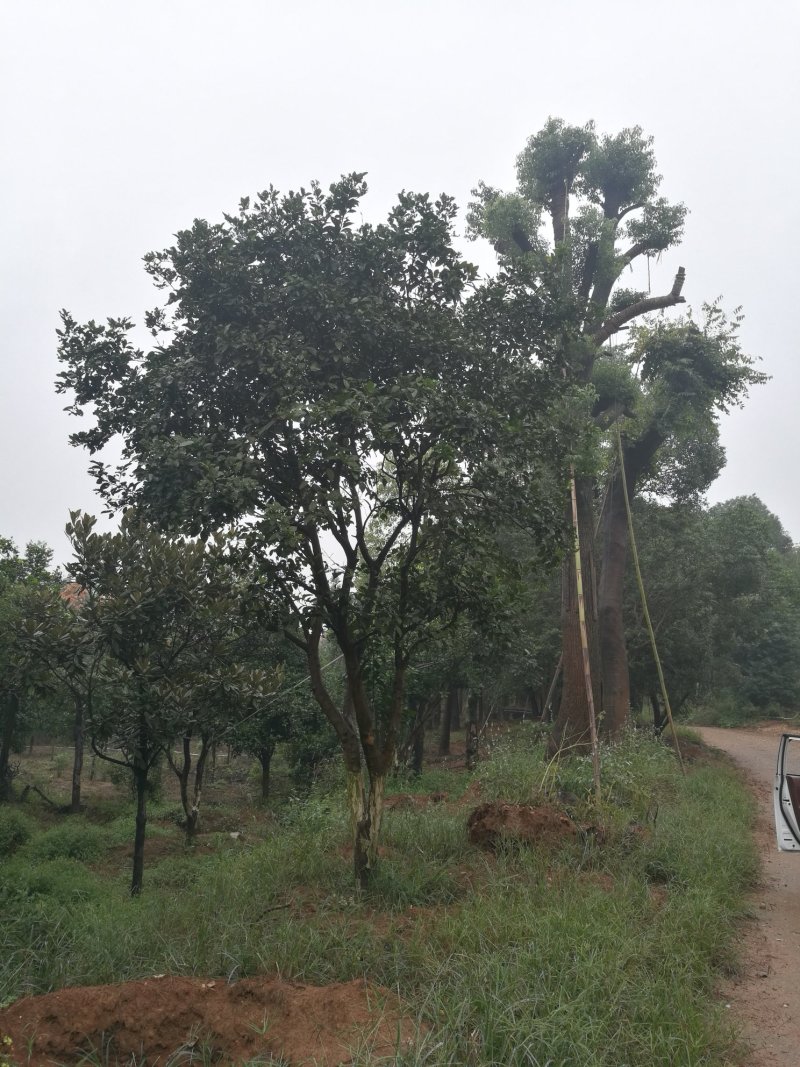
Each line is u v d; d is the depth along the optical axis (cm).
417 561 880
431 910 721
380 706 1811
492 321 883
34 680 1017
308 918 682
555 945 584
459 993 496
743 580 2942
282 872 851
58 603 1033
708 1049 479
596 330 1975
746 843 1079
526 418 845
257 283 755
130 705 1019
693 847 941
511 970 531
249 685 1095
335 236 784
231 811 1914
